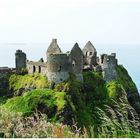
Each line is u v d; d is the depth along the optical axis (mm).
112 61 112375
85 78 108000
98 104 103562
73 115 90812
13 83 107812
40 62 104438
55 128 12328
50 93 93625
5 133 12094
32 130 12297
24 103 89125
